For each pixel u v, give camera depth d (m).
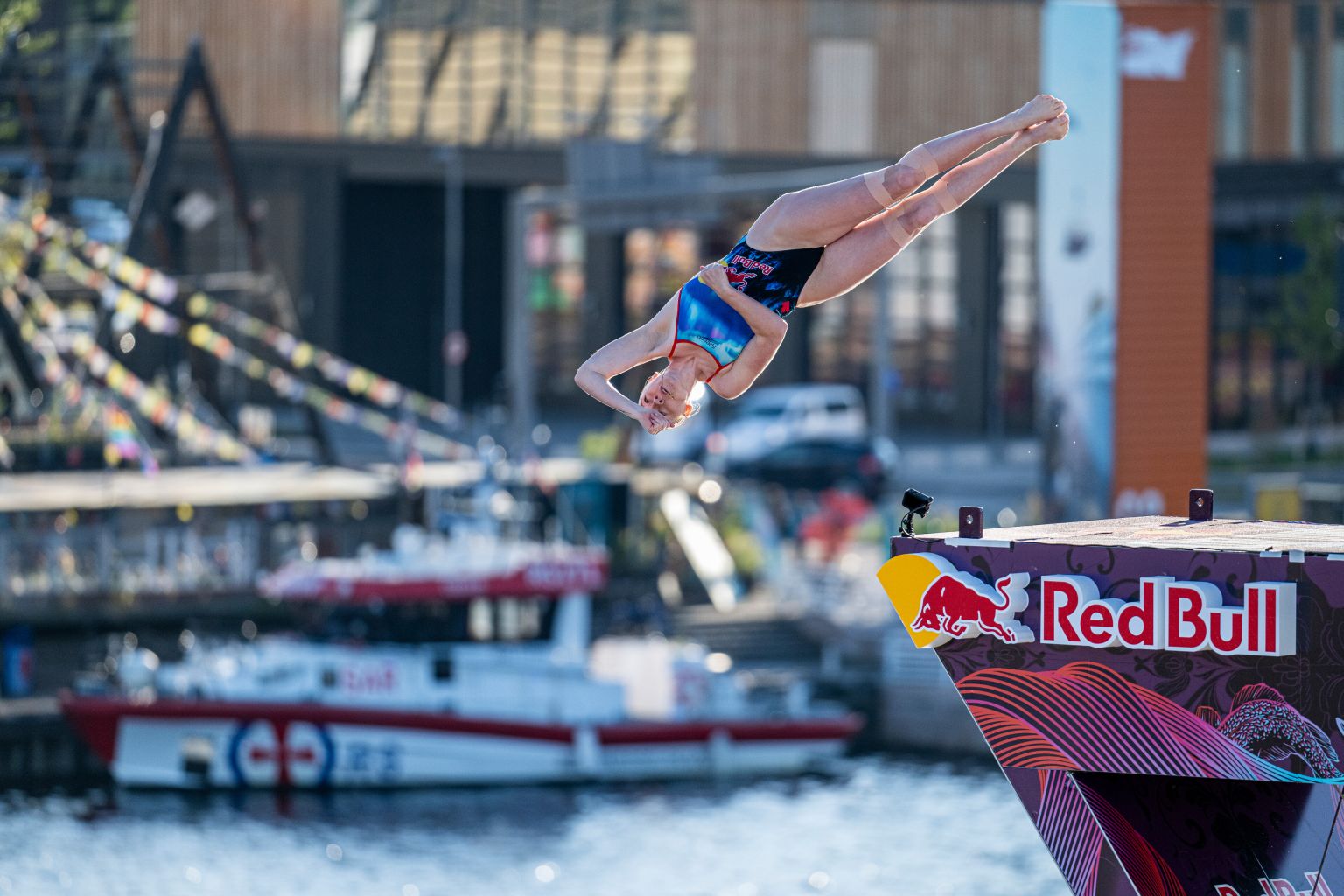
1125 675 30.08
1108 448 130.38
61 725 138.38
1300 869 33.38
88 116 166.38
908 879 117.50
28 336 156.00
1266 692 28.98
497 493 163.62
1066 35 130.12
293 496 156.88
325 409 165.50
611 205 162.50
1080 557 30.42
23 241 155.00
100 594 148.75
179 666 139.25
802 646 170.25
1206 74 130.50
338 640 139.75
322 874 115.50
